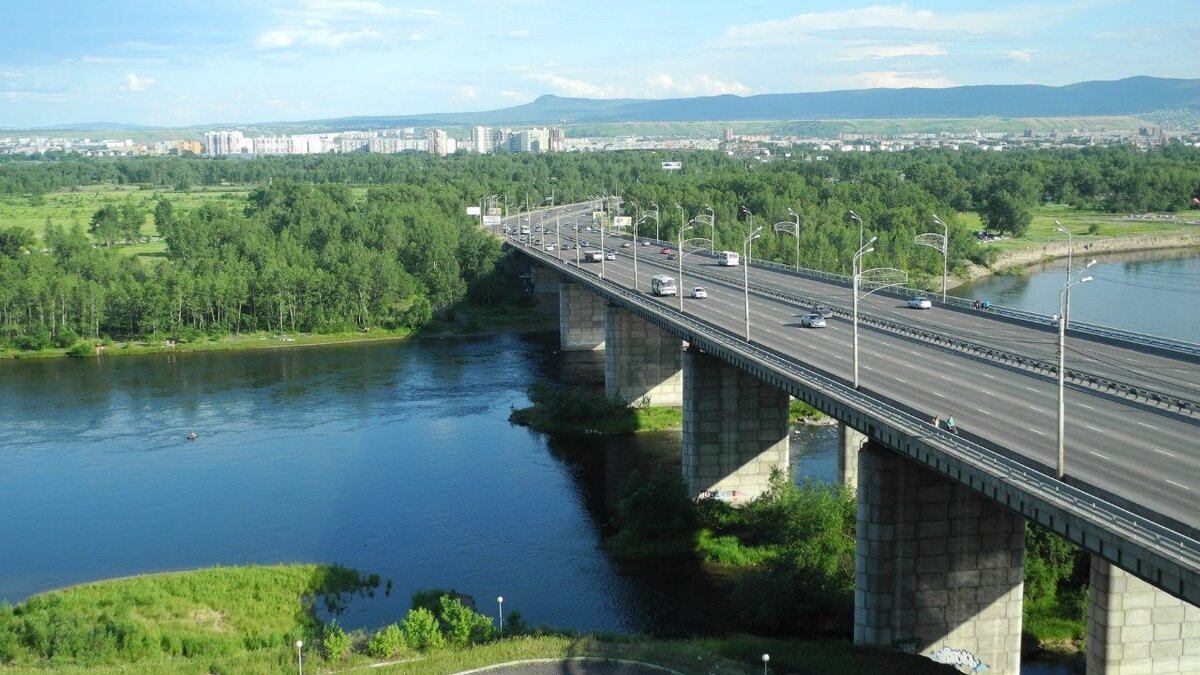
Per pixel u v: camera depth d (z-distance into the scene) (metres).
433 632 73.88
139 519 109.81
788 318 122.19
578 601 87.94
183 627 82.38
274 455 132.38
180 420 150.62
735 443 109.75
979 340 101.81
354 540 102.88
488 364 189.25
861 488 72.81
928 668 68.38
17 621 80.00
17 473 126.31
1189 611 62.22
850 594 82.81
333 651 71.81
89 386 174.38
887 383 84.25
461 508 111.75
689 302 137.88
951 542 72.31
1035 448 64.31
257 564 96.94
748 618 83.50
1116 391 79.19
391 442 137.75
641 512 101.12
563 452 132.50
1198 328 163.38
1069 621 81.69
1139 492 55.75
